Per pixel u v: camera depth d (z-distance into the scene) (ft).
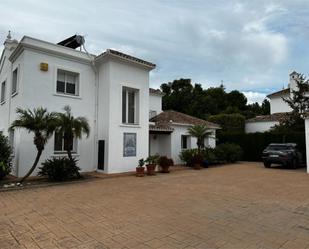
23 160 40.65
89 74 49.29
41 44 42.86
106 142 46.83
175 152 67.31
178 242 15.78
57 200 26.45
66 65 46.11
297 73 95.09
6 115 50.88
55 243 15.53
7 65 52.13
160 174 48.03
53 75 44.37
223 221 20.01
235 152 73.10
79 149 47.06
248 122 106.73
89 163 48.39
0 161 36.52
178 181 39.55
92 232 17.38
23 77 41.06
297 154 60.90
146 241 15.90
